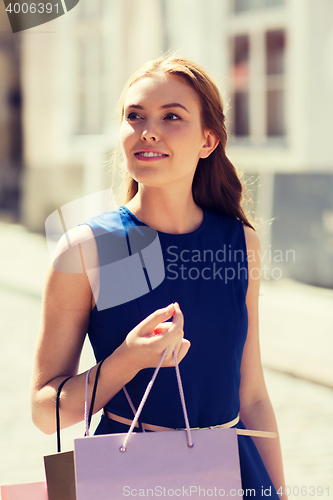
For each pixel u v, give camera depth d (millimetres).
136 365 1143
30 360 5004
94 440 1096
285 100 7699
